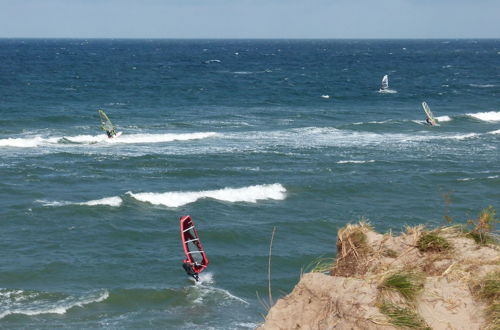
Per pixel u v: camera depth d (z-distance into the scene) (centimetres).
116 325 3109
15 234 4319
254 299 3456
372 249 1028
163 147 7162
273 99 12131
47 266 3781
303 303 941
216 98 12194
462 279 916
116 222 4628
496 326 838
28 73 18662
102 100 11625
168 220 4738
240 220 4759
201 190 5497
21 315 3148
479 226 1050
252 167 6272
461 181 5778
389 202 5200
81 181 5706
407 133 8319
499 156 6881
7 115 9356
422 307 883
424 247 1000
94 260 3912
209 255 4038
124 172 6053
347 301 895
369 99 12438
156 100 11769
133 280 3628
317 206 5116
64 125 8594
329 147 7262
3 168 6016
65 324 3100
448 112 10700
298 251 4153
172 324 3136
